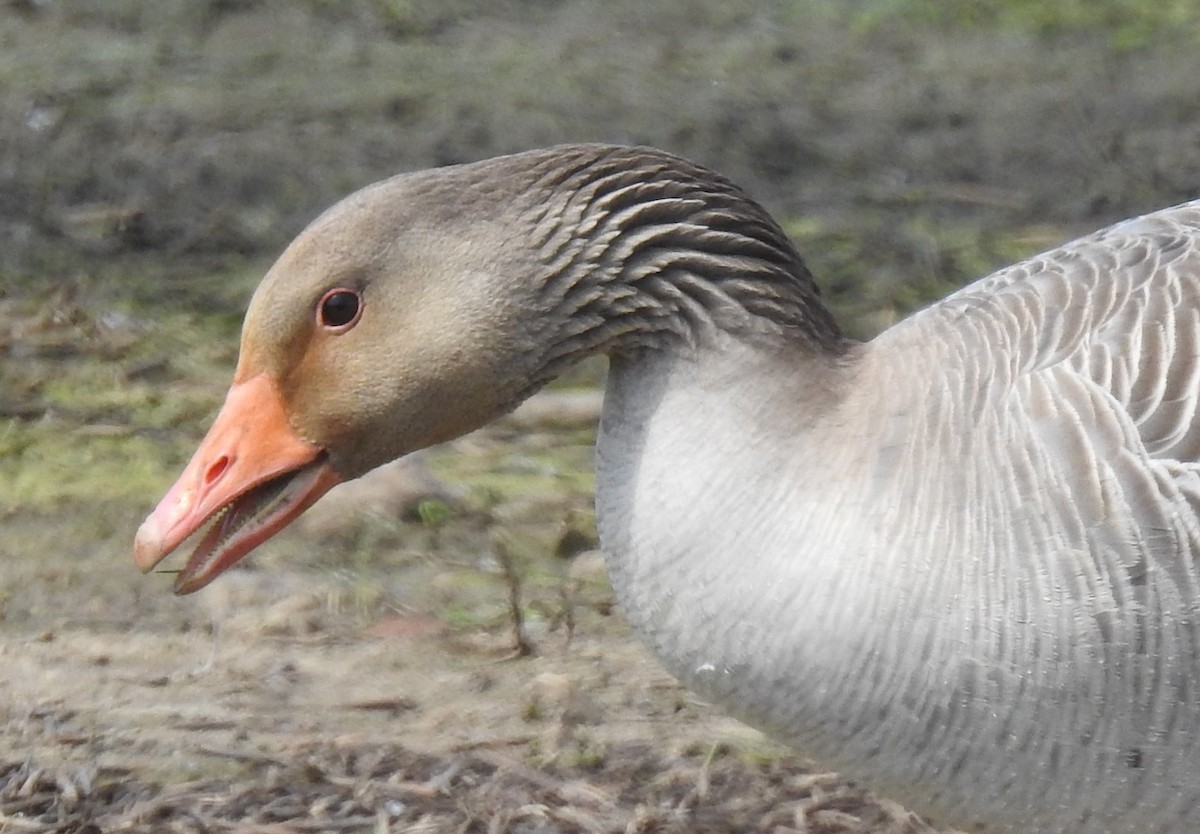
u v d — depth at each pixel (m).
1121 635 8.07
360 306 8.95
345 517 14.69
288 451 9.09
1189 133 21.86
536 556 14.22
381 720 12.18
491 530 14.58
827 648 8.30
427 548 14.35
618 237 8.80
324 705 12.34
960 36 25.02
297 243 9.01
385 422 9.04
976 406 8.38
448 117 22.33
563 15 25.92
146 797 11.31
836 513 8.35
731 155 21.47
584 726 12.09
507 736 11.95
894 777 8.50
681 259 8.80
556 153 8.97
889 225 19.86
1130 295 8.57
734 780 11.51
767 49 24.61
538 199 8.84
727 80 23.55
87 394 16.81
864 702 8.33
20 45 24.58
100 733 11.98
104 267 19.22
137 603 13.63
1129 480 8.08
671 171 8.94
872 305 18.06
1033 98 22.94
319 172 21.06
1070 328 8.51
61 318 18.11
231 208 20.41
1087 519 8.07
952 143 21.81
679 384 8.79
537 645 13.07
